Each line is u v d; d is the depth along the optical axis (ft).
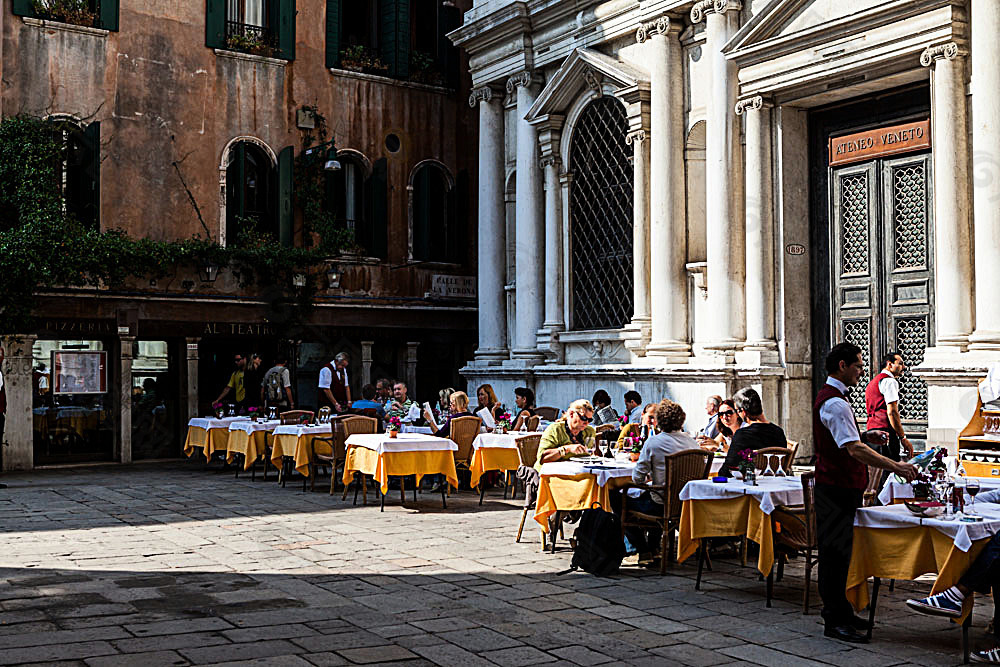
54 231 59.88
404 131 74.64
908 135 44.96
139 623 23.52
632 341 56.54
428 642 22.06
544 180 64.28
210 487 51.44
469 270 76.95
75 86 62.90
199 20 67.05
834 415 22.77
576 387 60.08
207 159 67.21
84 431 64.95
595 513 30.09
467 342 76.59
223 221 67.72
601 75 58.95
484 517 41.01
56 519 40.29
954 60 41.16
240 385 65.51
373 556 32.30
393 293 73.46
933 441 40.83
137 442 66.44
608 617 24.53
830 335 48.83
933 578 29.91
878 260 46.55
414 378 73.82
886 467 22.35
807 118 49.85
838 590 22.81
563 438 34.22
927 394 41.75
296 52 70.49
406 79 74.38
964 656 20.84
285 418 53.21
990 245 39.83
